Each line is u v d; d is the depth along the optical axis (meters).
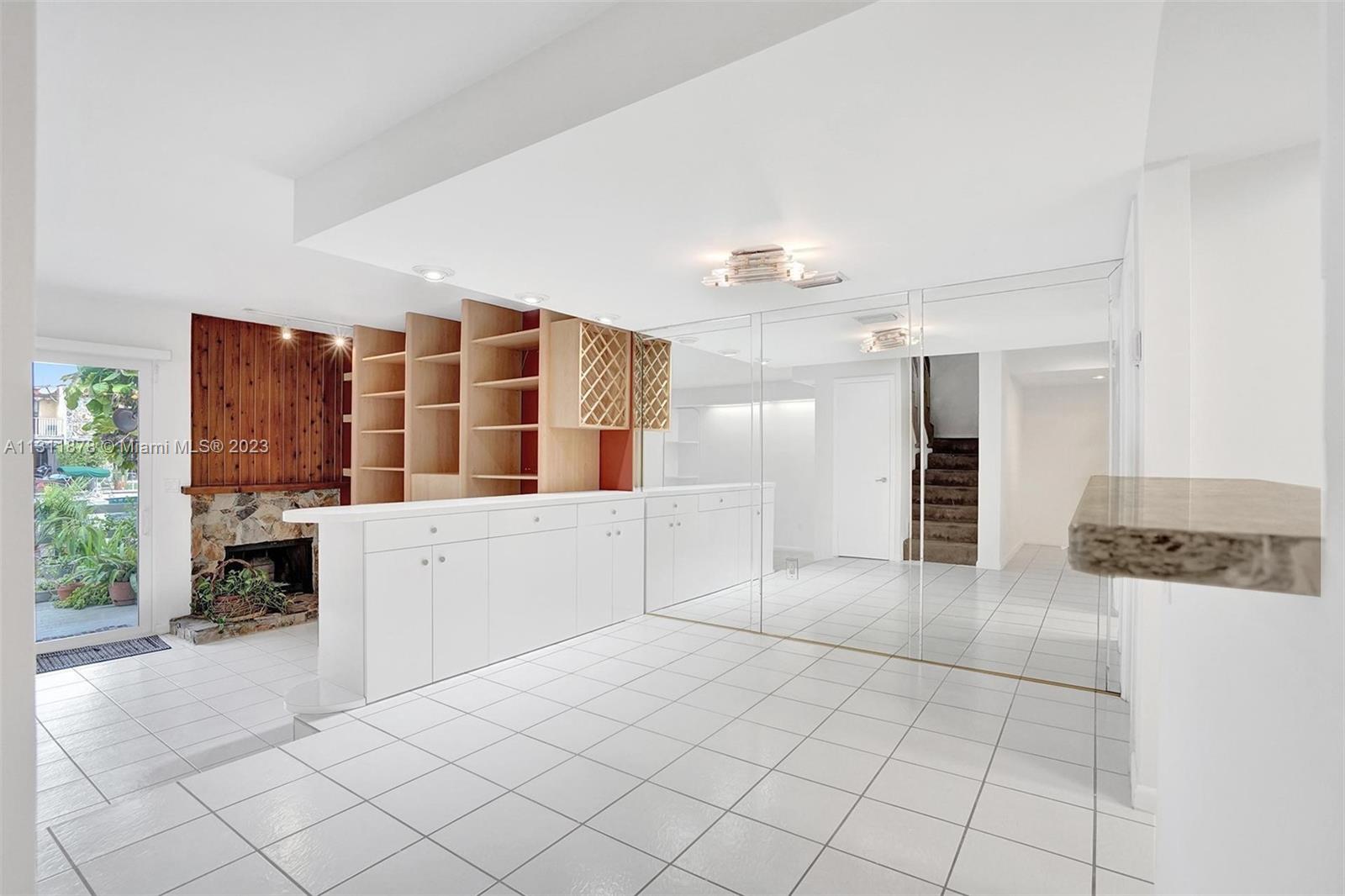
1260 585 0.36
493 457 5.26
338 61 2.07
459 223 2.72
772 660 3.97
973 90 1.75
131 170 2.80
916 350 3.97
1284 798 0.46
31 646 1.13
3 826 1.09
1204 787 0.82
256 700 3.88
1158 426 2.17
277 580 6.51
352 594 3.34
